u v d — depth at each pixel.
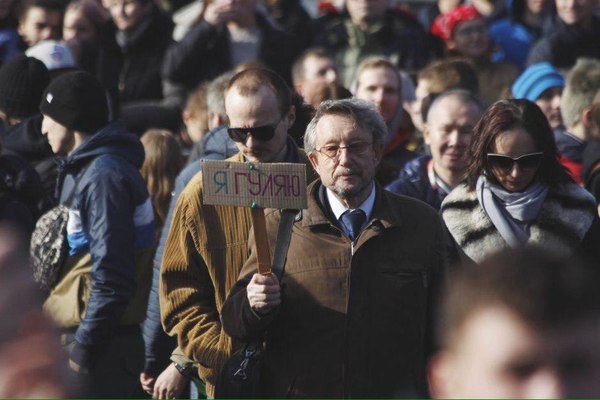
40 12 21.44
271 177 9.62
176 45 21.42
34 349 5.05
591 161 13.74
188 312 11.20
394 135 16.08
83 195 12.58
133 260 12.59
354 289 9.75
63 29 21.47
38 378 5.03
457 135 13.48
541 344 4.46
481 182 11.85
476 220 11.78
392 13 22.12
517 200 11.70
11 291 5.15
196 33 21.36
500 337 4.48
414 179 13.83
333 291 9.75
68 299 12.61
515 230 11.73
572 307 4.46
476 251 11.67
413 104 17.56
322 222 9.95
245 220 11.09
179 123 18.97
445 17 21.14
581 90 15.65
